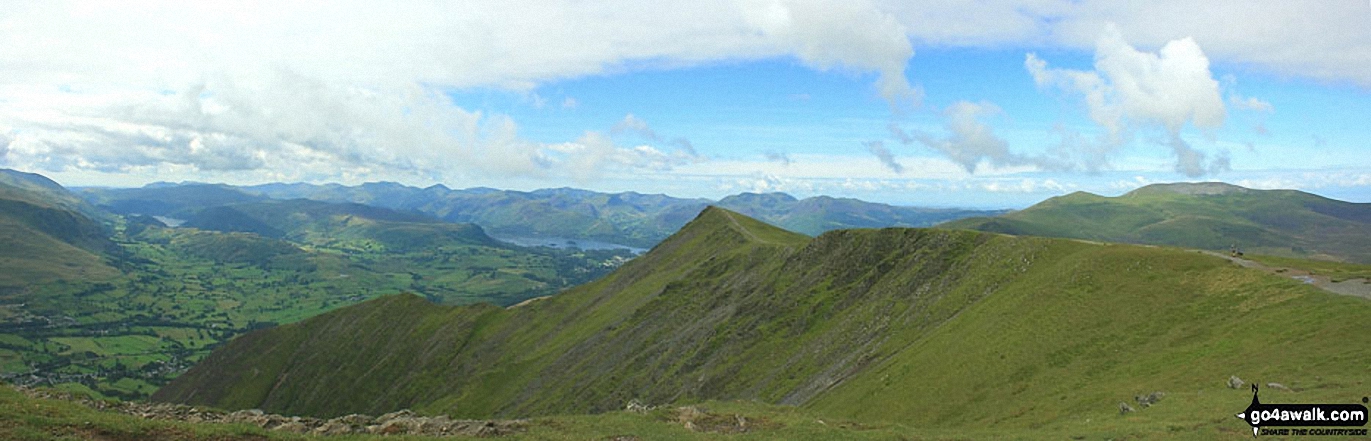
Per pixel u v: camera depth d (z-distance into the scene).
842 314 124.94
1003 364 66.56
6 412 31.84
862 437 43.06
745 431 45.62
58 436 30.36
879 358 93.12
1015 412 55.66
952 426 58.75
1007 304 83.88
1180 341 58.97
